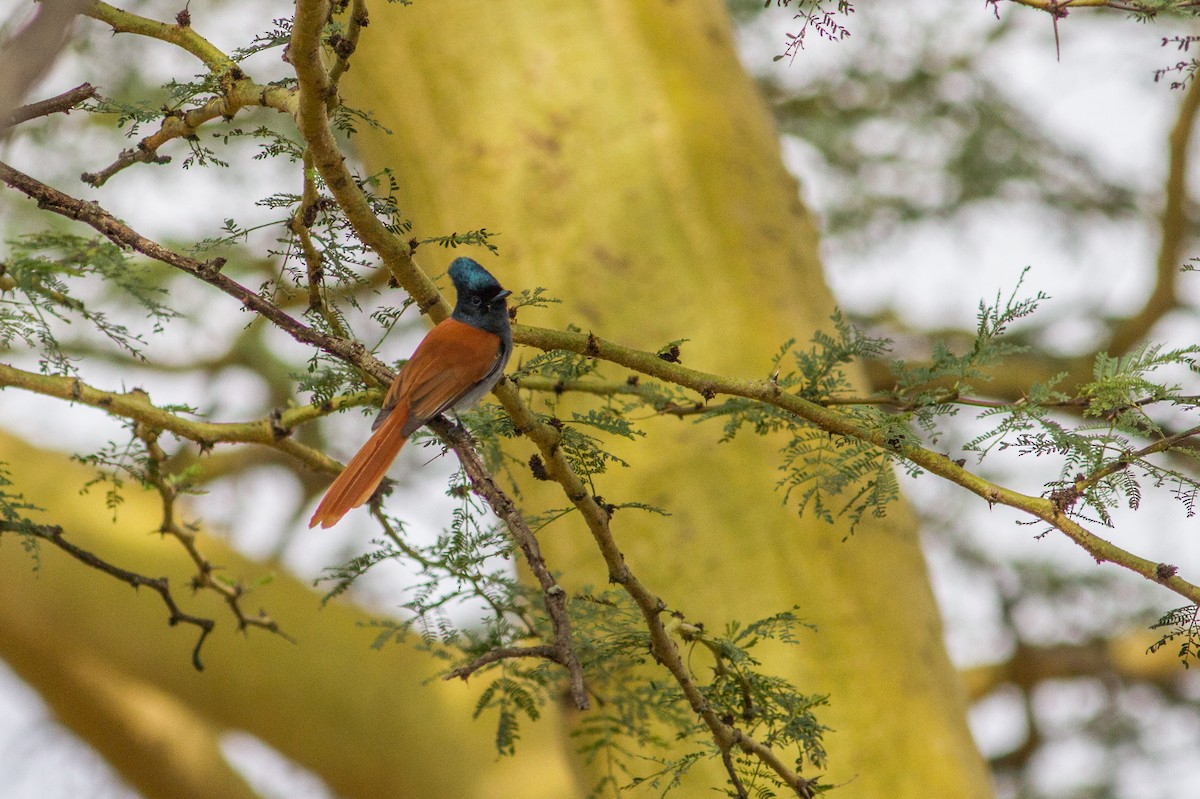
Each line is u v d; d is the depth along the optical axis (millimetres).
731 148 12719
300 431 19094
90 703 16984
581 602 8844
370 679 16688
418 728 16516
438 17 12602
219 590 9734
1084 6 7445
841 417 7727
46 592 16594
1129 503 6855
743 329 12070
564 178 12414
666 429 11602
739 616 11406
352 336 8133
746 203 12578
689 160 12438
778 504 11523
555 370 9055
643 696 9055
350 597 17578
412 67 12680
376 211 7008
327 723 16438
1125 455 6906
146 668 16672
